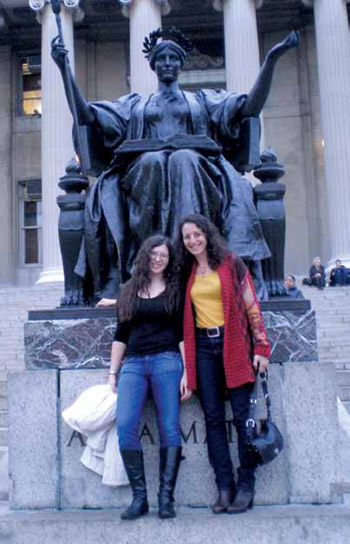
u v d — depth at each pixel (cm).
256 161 579
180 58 600
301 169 3145
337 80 2642
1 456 685
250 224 525
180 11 3169
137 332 418
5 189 3209
